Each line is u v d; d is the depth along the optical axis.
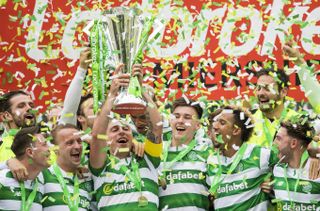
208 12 12.22
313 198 9.66
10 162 9.28
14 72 12.42
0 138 10.50
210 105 10.83
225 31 12.19
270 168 9.84
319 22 12.12
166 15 12.16
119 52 9.78
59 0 12.43
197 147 9.99
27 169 9.30
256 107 10.70
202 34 12.19
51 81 12.36
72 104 10.10
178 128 9.97
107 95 9.79
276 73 10.84
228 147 9.89
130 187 9.53
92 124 10.30
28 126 10.37
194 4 12.24
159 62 12.13
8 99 10.45
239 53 12.16
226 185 9.77
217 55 12.18
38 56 12.42
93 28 9.89
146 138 9.73
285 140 9.75
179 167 9.86
